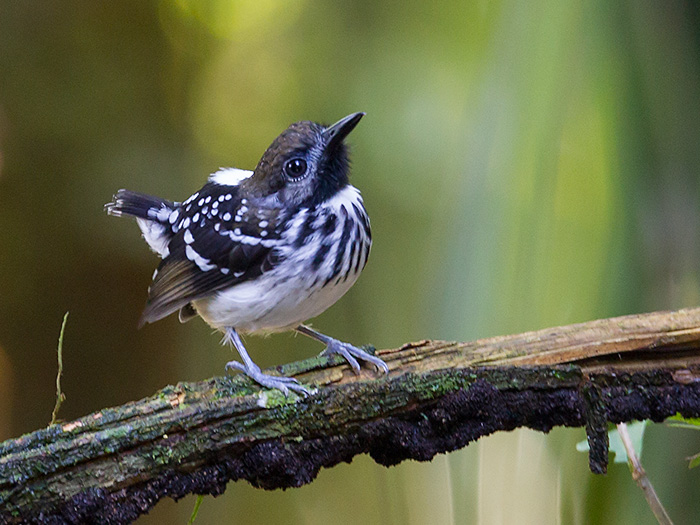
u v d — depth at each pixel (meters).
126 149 3.77
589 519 3.62
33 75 3.76
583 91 3.62
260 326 3.65
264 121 3.84
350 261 3.64
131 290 3.77
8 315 3.76
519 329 3.61
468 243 3.62
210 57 3.82
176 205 3.69
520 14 3.62
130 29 3.77
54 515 3.58
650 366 3.60
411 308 3.77
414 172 3.80
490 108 3.62
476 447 3.62
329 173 3.64
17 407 3.76
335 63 3.84
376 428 3.60
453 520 3.62
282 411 3.59
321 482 3.84
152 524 3.79
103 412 3.59
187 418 3.59
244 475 3.59
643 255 3.61
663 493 3.62
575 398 3.60
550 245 3.61
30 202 3.76
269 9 3.84
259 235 3.64
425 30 3.81
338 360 3.61
